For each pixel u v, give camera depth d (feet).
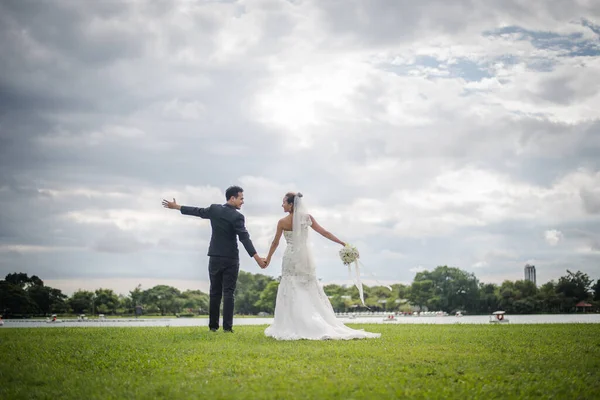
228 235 48.01
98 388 23.72
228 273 48.01
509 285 534.78
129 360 30.19
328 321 42.60
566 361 28.55
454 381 24.23
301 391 22.12
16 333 48.39
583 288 509.35
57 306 476.13
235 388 22.98
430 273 556.92
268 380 24.31
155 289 507.30
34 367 28.58
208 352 32.09
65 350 34.09
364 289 550.77
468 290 539.29
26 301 457.68
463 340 38.24
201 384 23.86
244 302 549.13
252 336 42.68
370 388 22.75
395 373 25.44
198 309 510.58
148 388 23.38
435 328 53.31
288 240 43.14
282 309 42.45
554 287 518.37
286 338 40.37
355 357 29.55
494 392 22.00
